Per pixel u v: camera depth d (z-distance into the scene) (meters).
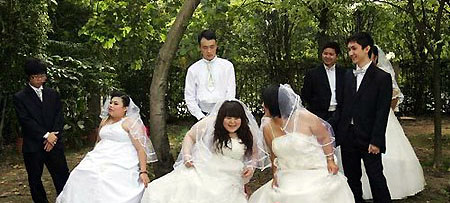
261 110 11.98
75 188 4.73
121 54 10.18
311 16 8.53
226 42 7.94
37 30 8.62
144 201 4.40
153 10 7.31
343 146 4.94
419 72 12.59
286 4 8.05
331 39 10.57
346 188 4.37
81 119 9.78
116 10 7.33
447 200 5.62
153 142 5.89
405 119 12.14
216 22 7.48
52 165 5.48
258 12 10.12
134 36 7.84
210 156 4.45
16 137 9.45
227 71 5.24
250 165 4.52
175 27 5.85
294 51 11.73
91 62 10.12
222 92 5.22
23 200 6.06
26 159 5.35
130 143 4.98
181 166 4.59
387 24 10.46
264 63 11.79
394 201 5.61
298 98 4.35
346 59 10.91
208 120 4.58
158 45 10.95
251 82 11.98
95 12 7.85
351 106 4.85
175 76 12.20
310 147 4.32
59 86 9.34
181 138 7.66
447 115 12.72
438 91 7.07
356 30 10.61
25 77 8.73
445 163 7.29
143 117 12.07
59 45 9.88
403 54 12.97
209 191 4.26
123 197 4.62
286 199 4.22
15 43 8.41
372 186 4.78
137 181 4.82
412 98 12.70
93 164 4.82
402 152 5.63
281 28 11.02
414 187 5.64
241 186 4.47
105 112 5.20
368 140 4.72
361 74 4.84
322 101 5.58
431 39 7.36
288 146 4.29
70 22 10.68
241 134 4.43
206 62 5.23
